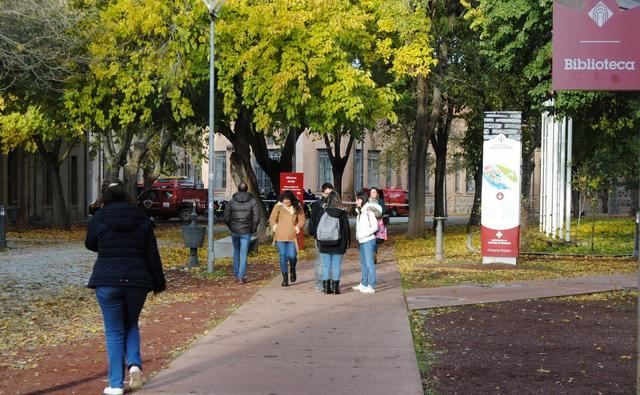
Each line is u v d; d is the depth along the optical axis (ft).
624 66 33.32
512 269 63.36
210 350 30.96
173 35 79.36
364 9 87.35
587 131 89.76
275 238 52.42
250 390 24.73
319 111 80.89
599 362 29.48
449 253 79.87
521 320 38.81
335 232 47.47
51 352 31.22
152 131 120.88
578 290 49.80
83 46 77.71
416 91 107.55
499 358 30.12
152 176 158.81
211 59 61.57
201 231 64.49
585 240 93.09
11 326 37.22
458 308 42.60
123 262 24.56
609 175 85.40
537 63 66.85
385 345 31.91
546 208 99.66
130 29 78.33
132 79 79.61
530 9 65.31
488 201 65.62
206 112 88.63
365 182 216.33
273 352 30.55
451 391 25.08
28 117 102.27
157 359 29.68
